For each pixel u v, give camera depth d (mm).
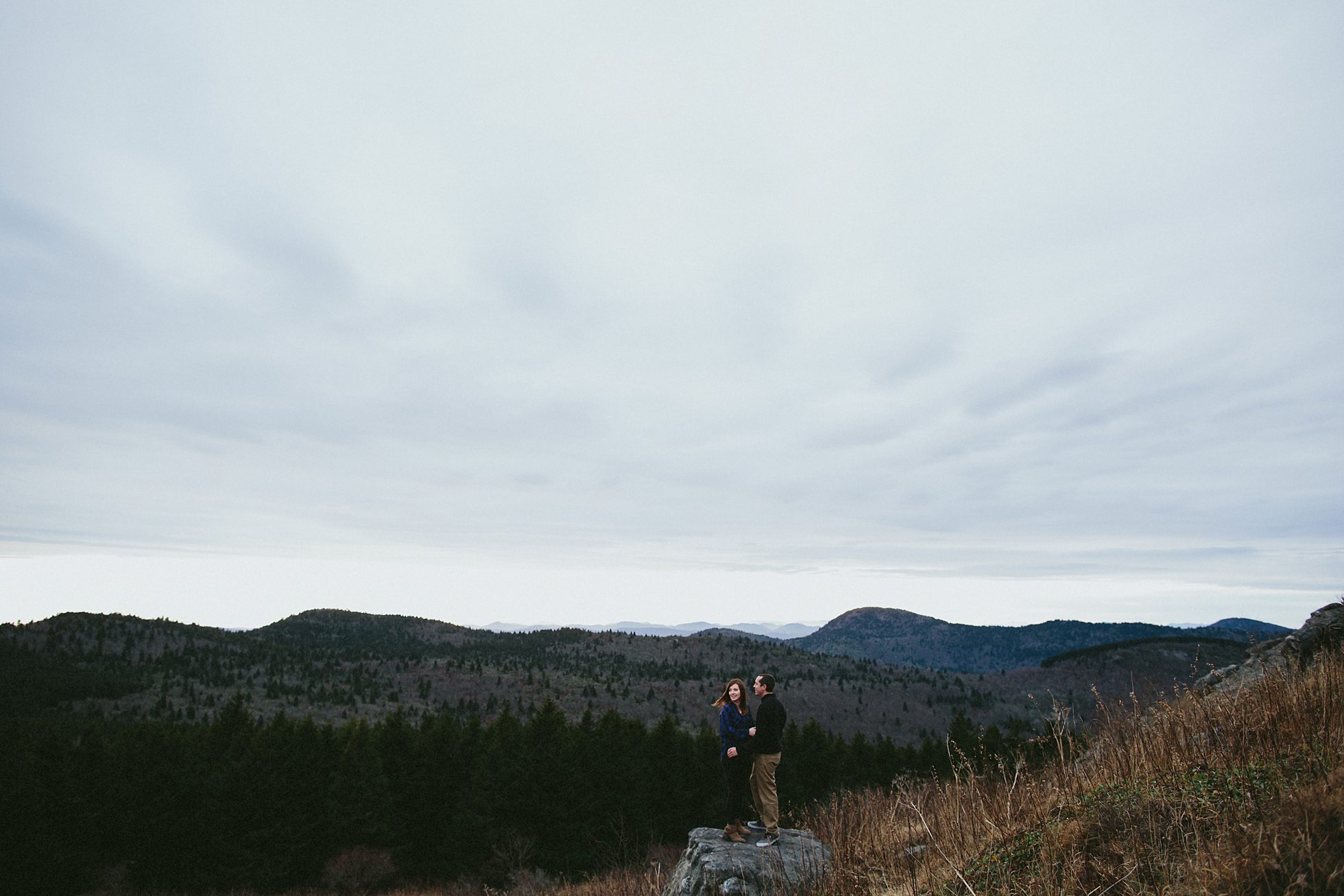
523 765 40125
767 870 7023
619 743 45312
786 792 43906
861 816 7852
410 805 40656
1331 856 3574
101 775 39938
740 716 8398
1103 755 6078
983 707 182250
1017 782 6406
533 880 31609
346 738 49406
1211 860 4020
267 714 139375
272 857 36312
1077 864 4531
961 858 5680
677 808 42719
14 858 34531
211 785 37562
